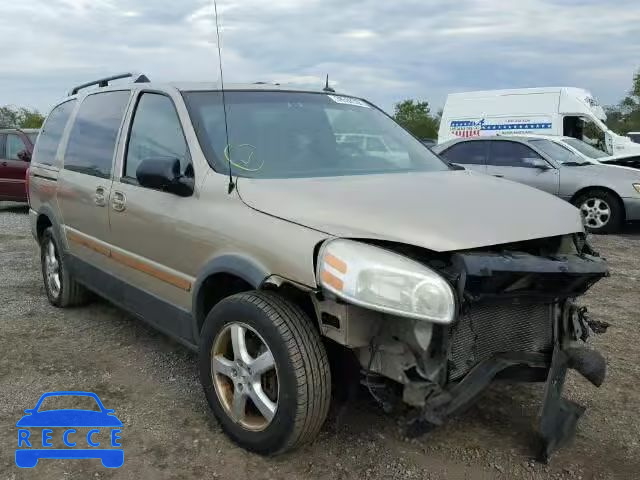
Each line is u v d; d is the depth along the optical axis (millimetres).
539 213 2945
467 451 3084
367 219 2699
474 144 11328
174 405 3557
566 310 2957
